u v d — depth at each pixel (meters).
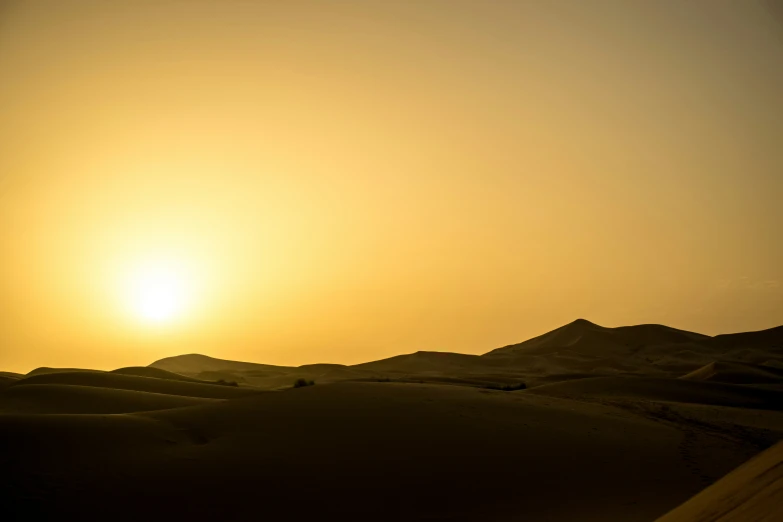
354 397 30.05
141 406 38.00
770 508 6.93
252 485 18.92
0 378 59.25
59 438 21.56
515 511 17.30
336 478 19.72
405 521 16.72
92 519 16.47
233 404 28.20
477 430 25.33
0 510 16.66
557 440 24.78
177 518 16.72
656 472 21.06
